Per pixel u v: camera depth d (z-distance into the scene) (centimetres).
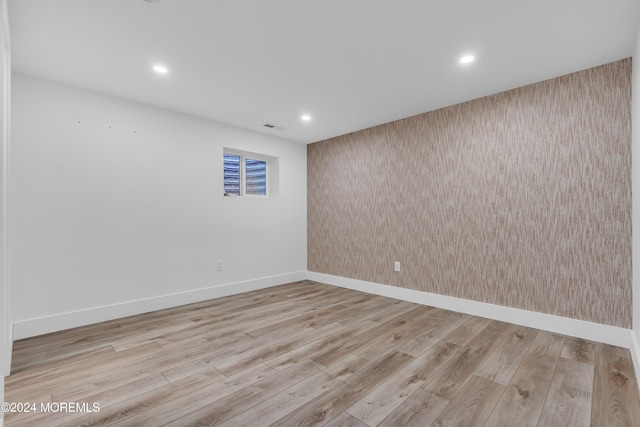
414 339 244
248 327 272
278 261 445
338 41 205
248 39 203
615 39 200
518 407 156
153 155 321
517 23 185
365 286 404
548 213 259
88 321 277
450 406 158
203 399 164
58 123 264
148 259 317
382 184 385
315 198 472
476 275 303
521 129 274
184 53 220
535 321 266
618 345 227
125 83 267
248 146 408
